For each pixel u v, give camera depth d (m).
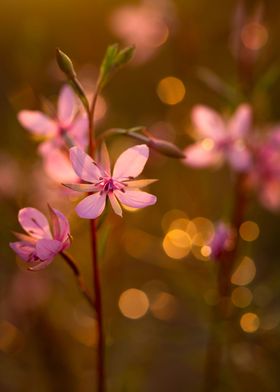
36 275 0.45
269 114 0.41
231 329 0.41
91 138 0.32
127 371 0.40
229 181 0.49
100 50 0.60
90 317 0.45
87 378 0.46
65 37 0.60
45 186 0.42
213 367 0.41
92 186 0.31
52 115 0.36
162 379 0.48
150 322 0.47
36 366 0.45
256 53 0.41
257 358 0.41
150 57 0.49
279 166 0.40
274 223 0.52
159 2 0.46
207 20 0.50
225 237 0.37
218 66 0.49
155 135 0.46
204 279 0.43
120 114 0.53
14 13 0.61
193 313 0.45
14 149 0.44
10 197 0.43
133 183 0.31
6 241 0.43
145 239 0.45
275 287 0.42
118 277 0.45
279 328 0.41
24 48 0.44
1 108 0.50
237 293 0.42
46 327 0.45
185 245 0.44
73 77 0.32
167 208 0.49
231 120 0.40
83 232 0.44
